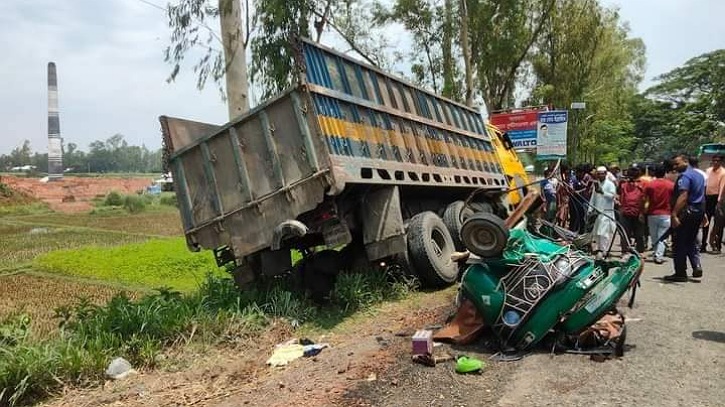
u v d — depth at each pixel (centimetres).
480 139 1279
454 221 1009
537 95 3109
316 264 874
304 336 680
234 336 656
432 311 747
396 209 812
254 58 1388
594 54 3322
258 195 726
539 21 2952
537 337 554
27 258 1600
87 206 4678
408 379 505
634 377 495
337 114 737
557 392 468
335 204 720
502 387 483
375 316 748
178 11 1312
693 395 455
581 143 3822
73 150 15600
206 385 532
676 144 7056
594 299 545
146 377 554
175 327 643
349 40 2342
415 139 954
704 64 7325
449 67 2556
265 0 1337
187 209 777
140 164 16838
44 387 515
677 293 831
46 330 791
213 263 1285
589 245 680
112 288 1115
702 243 1306
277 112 706
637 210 1209
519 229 604
